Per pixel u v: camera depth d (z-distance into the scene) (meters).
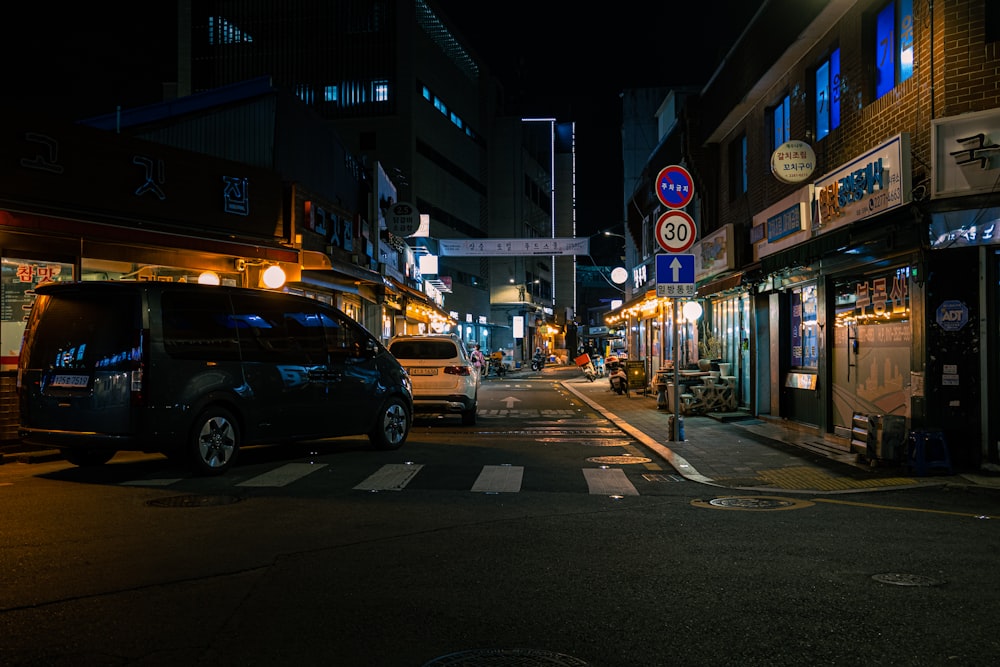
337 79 50.97
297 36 51.16
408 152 50.44
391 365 11.65
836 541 6.00
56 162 12.45
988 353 9.66
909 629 4.00
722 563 5.32
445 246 40.34
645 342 32.38
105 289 8.56
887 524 6.67
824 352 13.61
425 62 53.88
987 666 3.52
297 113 21.12
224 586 4.71
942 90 9.88
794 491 8.56
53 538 5.87
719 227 20.75
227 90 20.19
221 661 3.55
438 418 18.27
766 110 16.77
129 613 4.20
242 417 9.26
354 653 3.67
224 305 9.32
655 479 9.45
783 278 15.62
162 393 8.37
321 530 6.25
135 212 13.86
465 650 3.71
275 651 3.68
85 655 3.60
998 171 9.45
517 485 8.71
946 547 5.79
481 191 67.44
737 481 9.23
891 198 10.50
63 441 8.53
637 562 5.34
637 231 35.00
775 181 16.09
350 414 10.77
